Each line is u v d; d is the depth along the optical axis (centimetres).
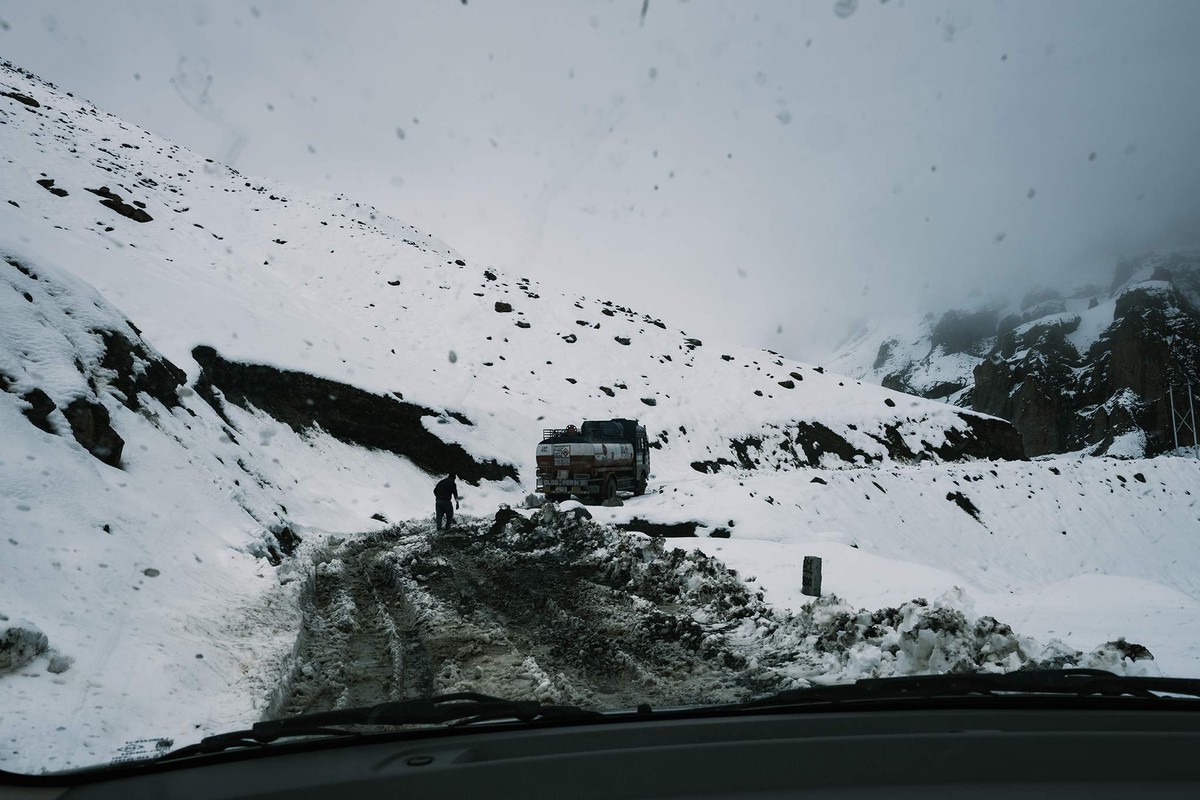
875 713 281
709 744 239
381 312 5522
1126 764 215
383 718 266
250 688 625
